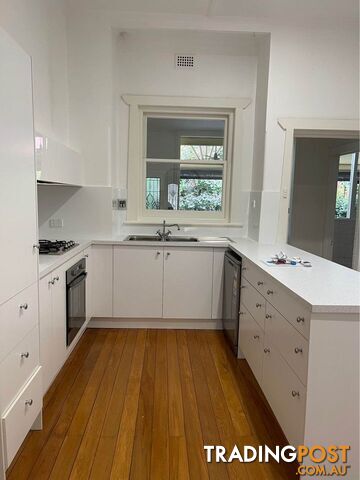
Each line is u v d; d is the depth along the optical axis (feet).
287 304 5.76
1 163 4.70
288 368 5.64
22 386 5.48
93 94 10.82
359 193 12.53
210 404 7.33
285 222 11.29
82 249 9.72
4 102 4.79
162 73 11.97
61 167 8.87
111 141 11.12
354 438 4.99
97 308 11.10
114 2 9.96
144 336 10.81
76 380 8.14
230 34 10.91
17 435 5.23
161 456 5.82
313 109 10.91
